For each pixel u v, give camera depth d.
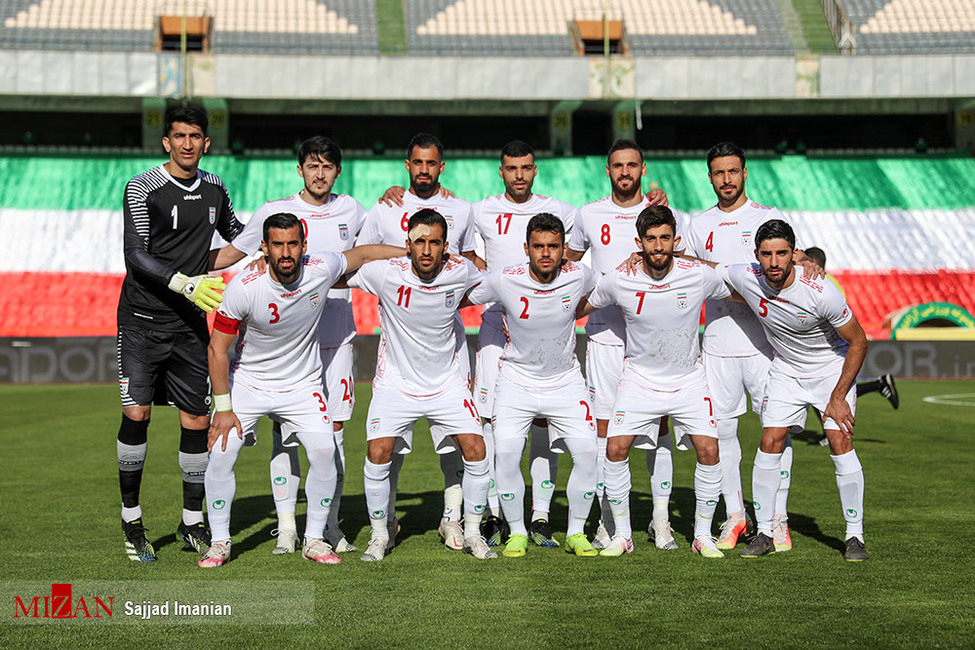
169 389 6.39
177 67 30.08
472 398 6.29
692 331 6.18
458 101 33.44
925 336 22.67
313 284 5.93
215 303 5.73
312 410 6.07
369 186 32.34
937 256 29.59
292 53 31.52
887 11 35.47
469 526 6.19
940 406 16.12
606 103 33.44
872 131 36.78
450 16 35.41
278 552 6.16
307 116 35.91
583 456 6.20
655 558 6.00
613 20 34.75
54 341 21.70
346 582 5.35
